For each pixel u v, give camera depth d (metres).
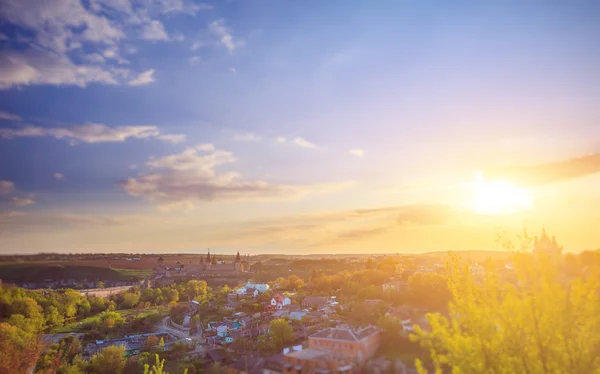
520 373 21.06
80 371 109.94
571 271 21.11
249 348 92.06
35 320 156.12
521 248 22.25
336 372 43.59
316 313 116.50
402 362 38.62
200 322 171.00
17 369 83.69
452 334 23.81
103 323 182.00
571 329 20.25
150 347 135.00
